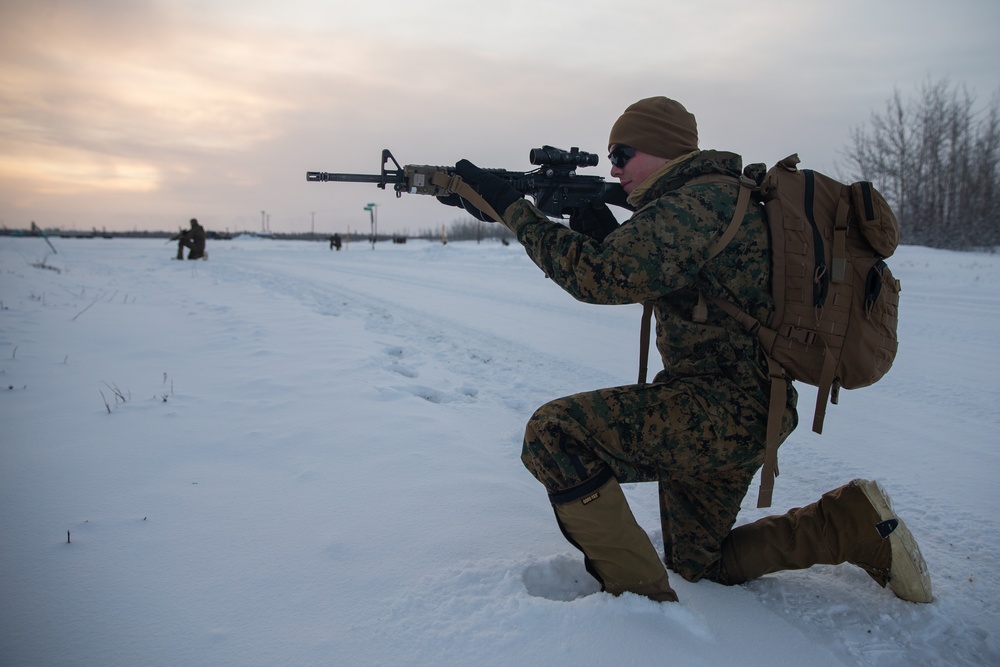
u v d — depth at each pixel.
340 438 3.56
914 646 1.99
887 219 1.85
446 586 2.11
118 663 1.73
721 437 1.97
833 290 1.87
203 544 2.38
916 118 31.59
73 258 23.06
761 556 2.24
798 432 4.54
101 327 6.95
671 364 2.12
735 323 1.95
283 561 2.27
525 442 2.06
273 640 1.84
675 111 2.12
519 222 2.09
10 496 2.75
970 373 6.22
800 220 1.90
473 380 5.63
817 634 2.03
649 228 1.86
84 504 2.70
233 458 3.26
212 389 4.59
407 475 3.07
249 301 10.12
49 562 2.23
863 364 1.88
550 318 9.55
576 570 2.30
